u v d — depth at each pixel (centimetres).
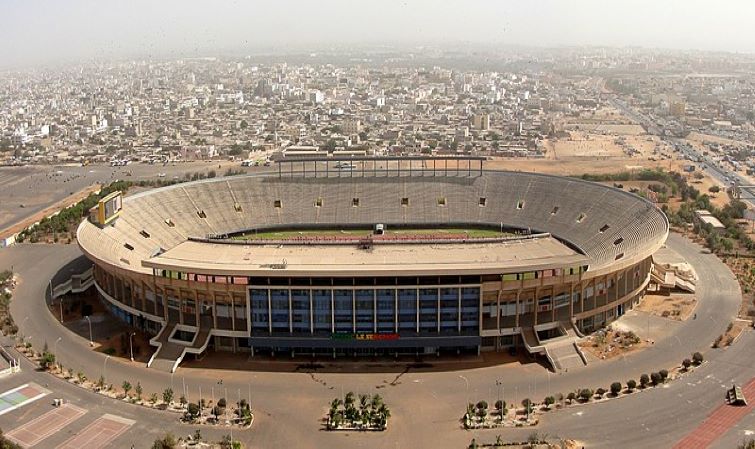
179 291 19788
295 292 19062
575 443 14900
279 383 18000
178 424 16000
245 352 19812
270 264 19712
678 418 15875
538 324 19800
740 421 15700
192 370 18750
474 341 19238
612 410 16275
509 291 19500
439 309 19150
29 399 17100
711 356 18925
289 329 19375
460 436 15375
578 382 17675
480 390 17450
